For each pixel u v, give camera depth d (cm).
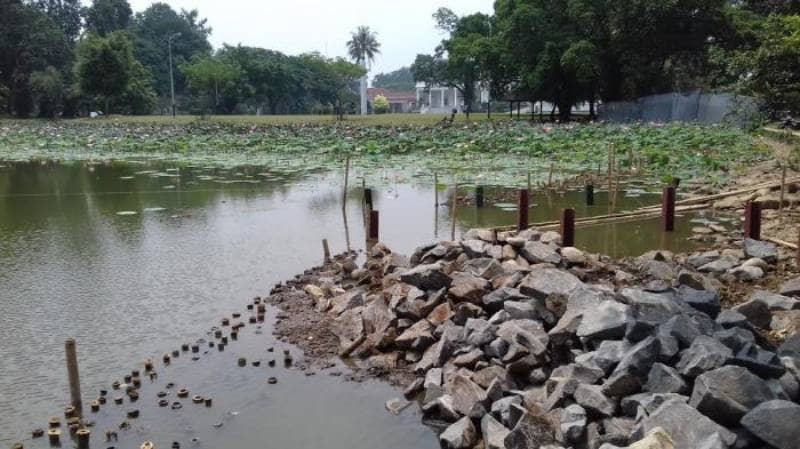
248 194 1942
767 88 2244
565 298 701
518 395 586
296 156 3083
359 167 2592
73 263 1178
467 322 708
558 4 4294
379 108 9488
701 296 658
